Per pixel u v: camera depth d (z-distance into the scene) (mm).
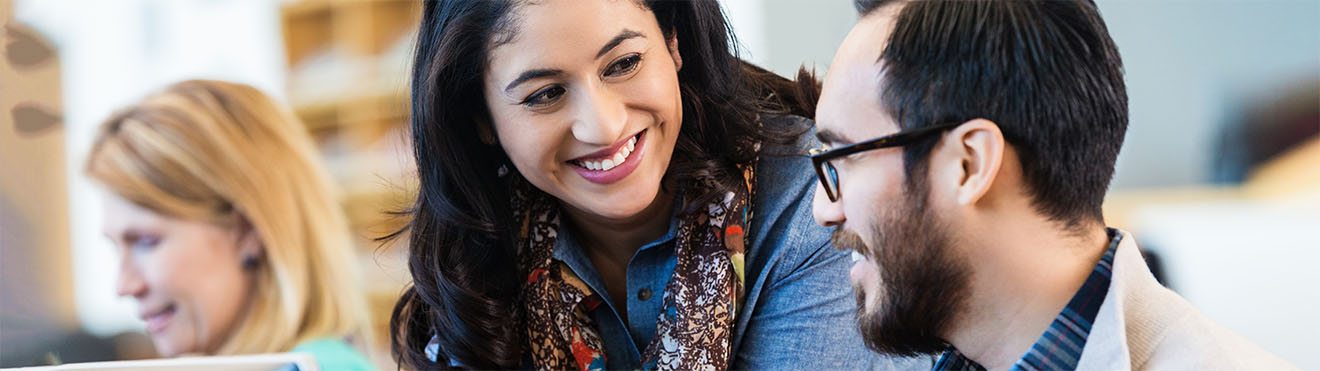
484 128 1179
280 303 1596
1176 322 753
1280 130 2635
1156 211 2445
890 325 826
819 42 2516
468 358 1282
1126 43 2770
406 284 1452
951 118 739
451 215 1224
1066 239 763
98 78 2590
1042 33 729
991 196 750
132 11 2686
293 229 1607
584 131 1037
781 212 1206
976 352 821
